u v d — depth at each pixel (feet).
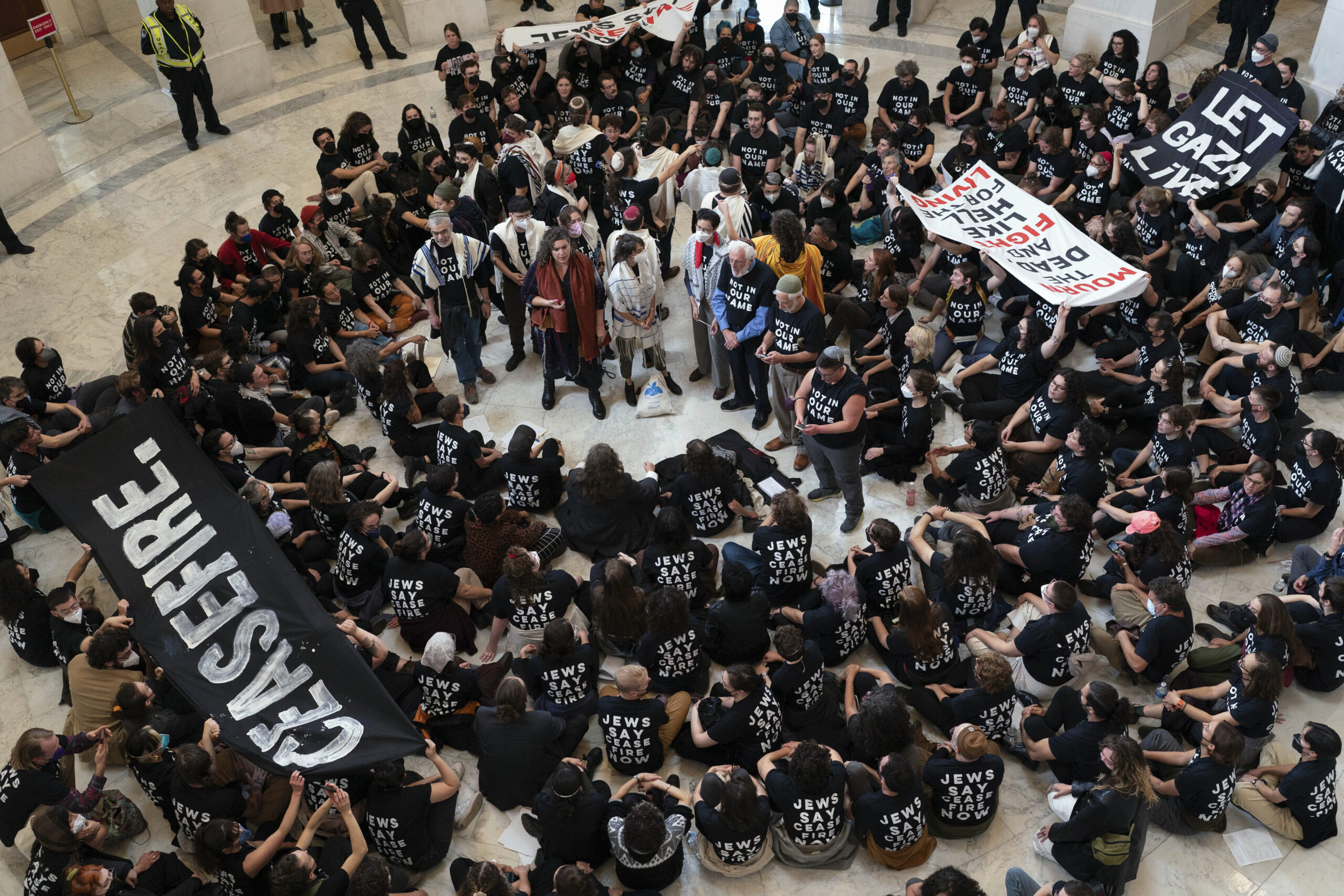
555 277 27.17
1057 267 27.76
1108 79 40.68
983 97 41.19
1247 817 19.49
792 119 41.14
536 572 21.40
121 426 20.52
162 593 19.51
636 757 19.86
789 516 21.62
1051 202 35.96
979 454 23.73
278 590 19.61
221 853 17.62
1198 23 47.67
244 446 27.78
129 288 36.29
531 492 25.35
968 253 31.24
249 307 31.58
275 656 18.99
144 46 42.27
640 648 20.56
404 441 27.14
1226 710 19.85
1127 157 34.24
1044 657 20.20
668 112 42.70
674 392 29.91
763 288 26.18
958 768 18.11
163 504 20.24
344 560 23.06
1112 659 21.56
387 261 34.55
